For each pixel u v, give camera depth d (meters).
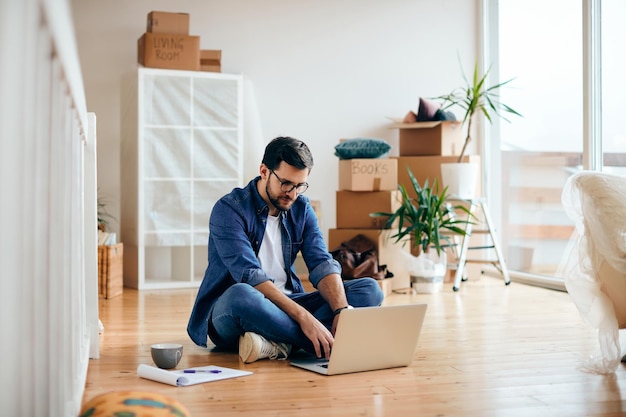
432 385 2.55
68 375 1.79
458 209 5.86
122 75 5.86
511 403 2.32
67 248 1.77
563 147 5.49
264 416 2.14
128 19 5.95
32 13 1.12
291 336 2.84
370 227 5.53
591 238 2.91
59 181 1.54
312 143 6.39
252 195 3.00
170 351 2.74
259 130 6.00
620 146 4.93
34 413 1.25
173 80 5.59
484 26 6.61
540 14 5.79
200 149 5.67
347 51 6.44
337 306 2.92
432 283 5.34
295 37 6.34
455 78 6.66
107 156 5.94
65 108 1.67
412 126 5.91
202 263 6.06
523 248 6.01
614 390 2.51
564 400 2.37
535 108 5.84
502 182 6.31
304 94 6.36
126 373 2.72
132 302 4.84
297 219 3.10
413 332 2.84
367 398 2.36
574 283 2.95
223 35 6.19
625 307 2.87
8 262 1.06
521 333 3.66
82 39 5.88
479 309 4.53
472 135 6.66
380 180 5.48
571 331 3.72
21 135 1.10
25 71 1.13
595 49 5.16
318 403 2.29
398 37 6.54
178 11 6.08
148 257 6.02
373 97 6.50
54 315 1.51
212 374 2.63
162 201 5.59
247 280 2.87
